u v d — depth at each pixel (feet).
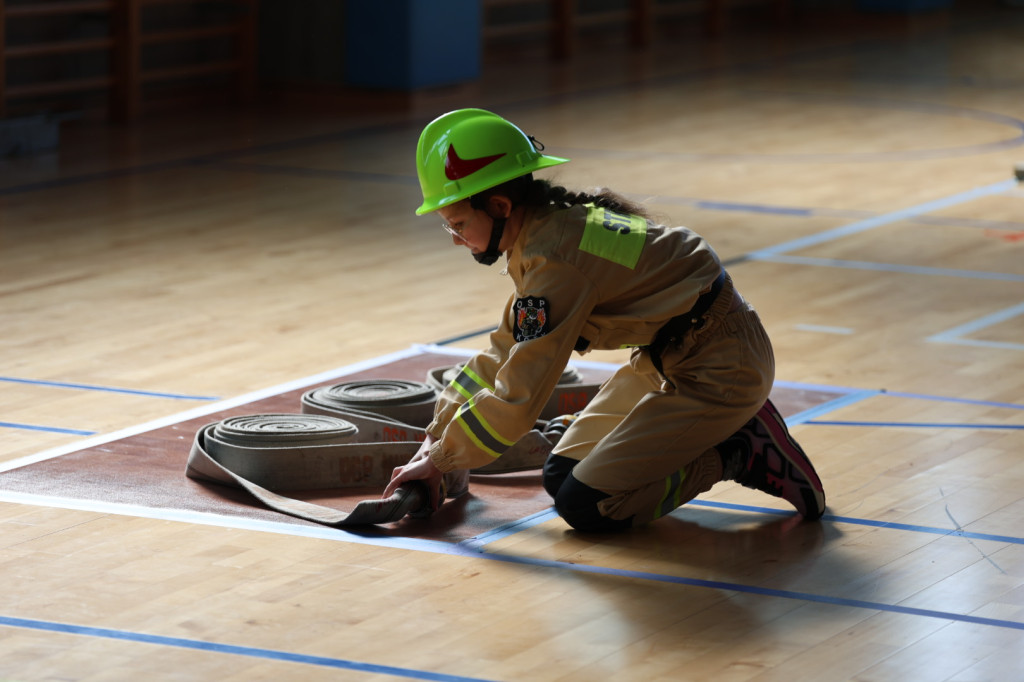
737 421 18.61
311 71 70.49
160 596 16.61
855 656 15.28
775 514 19.93
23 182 49.06
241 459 20.53
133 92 63.62
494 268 37.68
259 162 54.08
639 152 56.90
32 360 28.09
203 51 69.26
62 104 62.13
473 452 18.10
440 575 17.44
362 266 37.65
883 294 34.76
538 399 17.74
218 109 68.28
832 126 64.28
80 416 24.36
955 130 63.41
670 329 18.15
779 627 16.01
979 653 15.39
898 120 66.18
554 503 19.74
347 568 17.58
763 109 69.26
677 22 101.60
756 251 39.83
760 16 110.22
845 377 27.35
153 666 14.80
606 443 18.75
